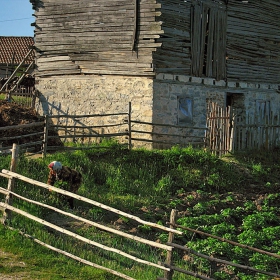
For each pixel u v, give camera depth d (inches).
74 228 482.3
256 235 561.9
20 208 474.6
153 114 847.1
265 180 799.7
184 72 892.0
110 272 393.1
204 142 836.0
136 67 857.5
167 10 860.0
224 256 514.9
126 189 653.3
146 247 486.0
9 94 967.0
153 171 718.5
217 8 942.4
